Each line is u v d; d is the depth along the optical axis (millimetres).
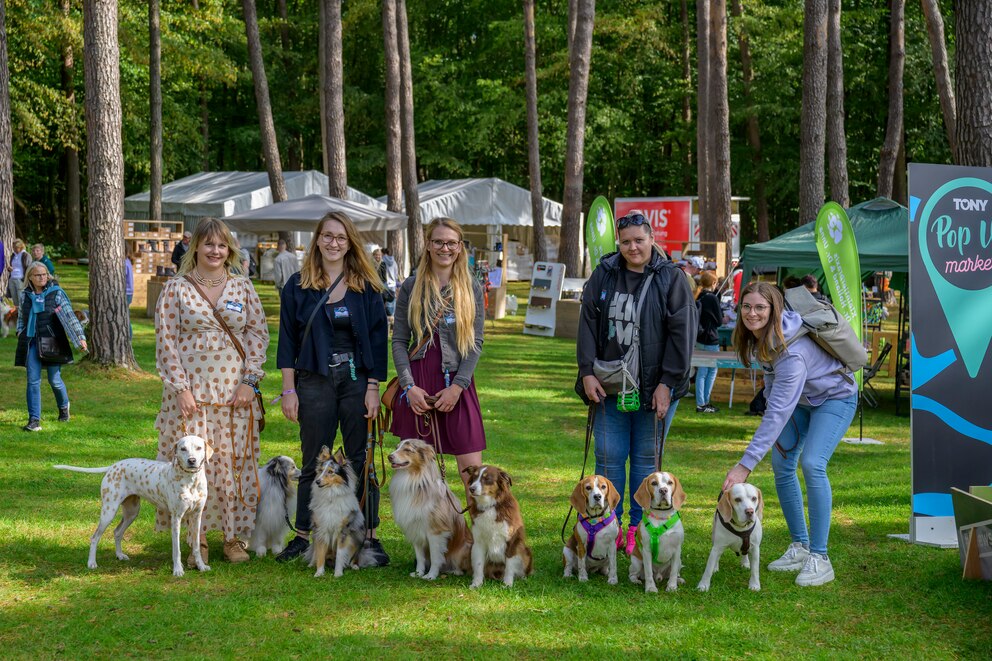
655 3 36344
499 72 40500
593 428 5594
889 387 14336
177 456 5051
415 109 38938
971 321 6133
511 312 24469
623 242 5355
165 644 4211
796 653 4188
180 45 28453
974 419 6105
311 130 43875
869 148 34031
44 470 7664
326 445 5531
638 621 4551
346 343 5527
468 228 32844
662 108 39875
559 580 5180
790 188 34750
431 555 5191
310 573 5297
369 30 39062
